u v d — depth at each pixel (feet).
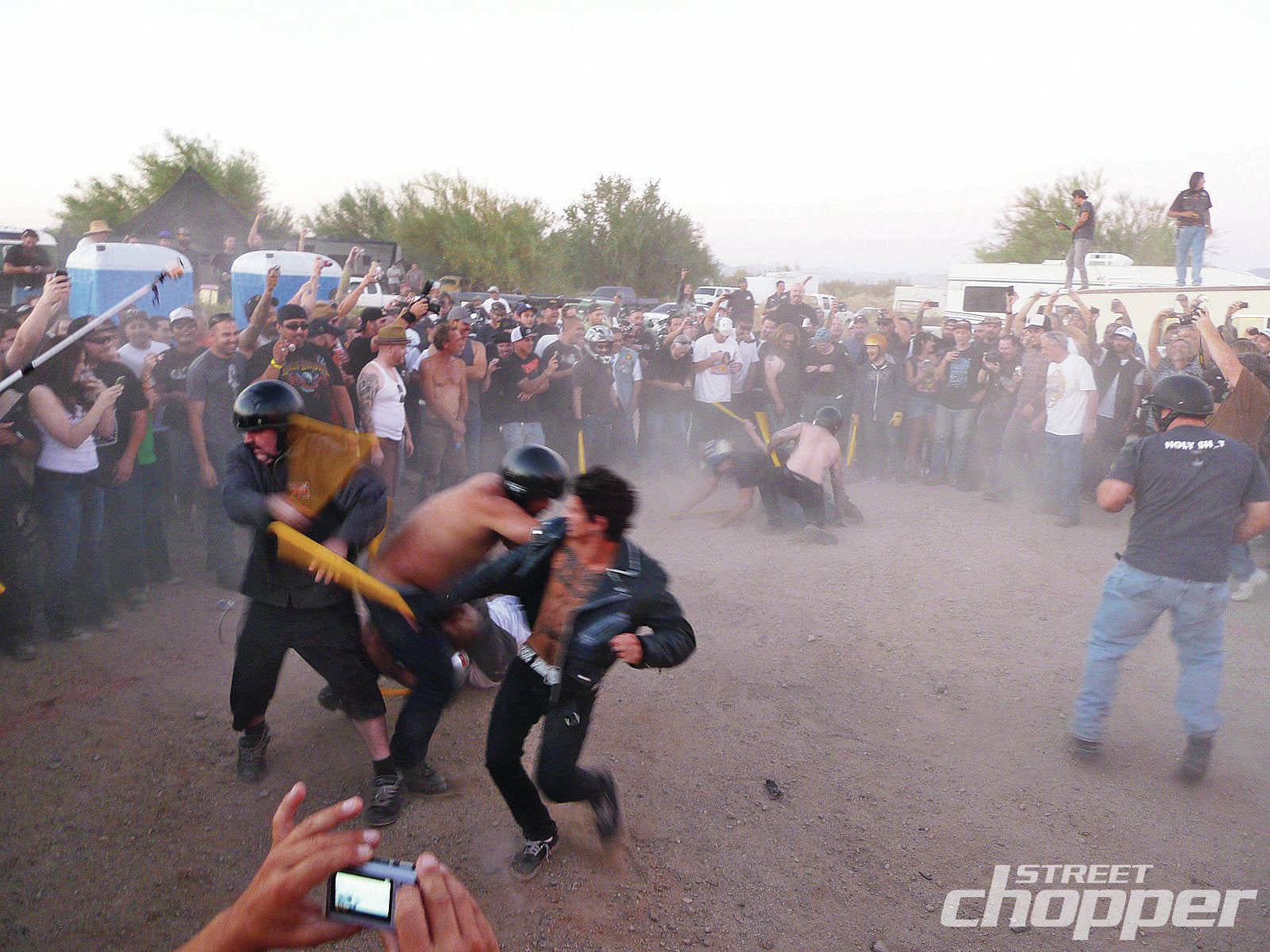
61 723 14.16
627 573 10.53
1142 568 13.62
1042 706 16.24
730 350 32.42
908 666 17.67
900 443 34.45
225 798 12.60
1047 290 72.54
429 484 24.73
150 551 19.70
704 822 12.51
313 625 11.84
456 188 124.36
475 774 13.43
